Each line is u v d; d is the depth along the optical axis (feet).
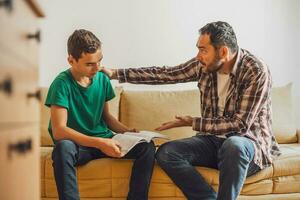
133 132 6.63
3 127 2.66
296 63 9.52
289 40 9.49
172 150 6.11
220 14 9.24
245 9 9.33
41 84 8.68
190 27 9.13
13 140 2.93
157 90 8.79
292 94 9.46
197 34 9.15
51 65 8.73
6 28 2.70
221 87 6.53
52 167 6.05
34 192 3.82
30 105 3.53
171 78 7.07
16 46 2.97
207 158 6.37
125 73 7.07
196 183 5.96
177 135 7.77
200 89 6.82
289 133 8.21
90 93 6.48
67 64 8.75
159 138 6.51
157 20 9.03
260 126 6.36
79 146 5.97
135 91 8.18
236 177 5.59
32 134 3.65
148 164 6.01
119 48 8.93
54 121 5.93
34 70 3.70
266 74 6.16
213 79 6.60
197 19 9.16
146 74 7.07
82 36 6.07
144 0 8.98
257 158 6.09
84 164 6.10
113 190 6.11
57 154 5.57
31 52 3.54
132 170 6.02
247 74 6.20
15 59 2.95
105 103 6.86
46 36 8.71
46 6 8.73
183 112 7.93
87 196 6.09
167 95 8.13
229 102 6.41
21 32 3.12
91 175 6.07
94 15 8.86
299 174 6.53
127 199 5.97
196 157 6.29
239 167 5.62
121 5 8.93
